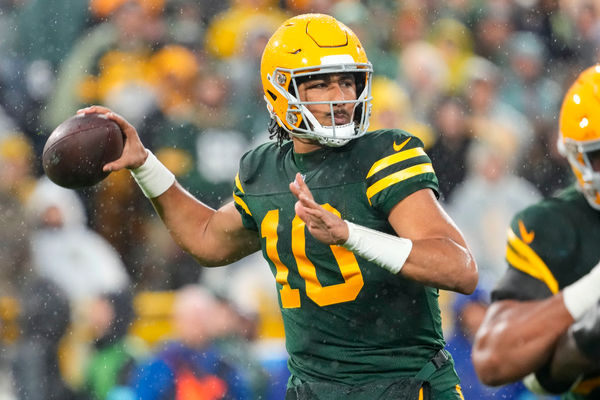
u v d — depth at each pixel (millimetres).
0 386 21281
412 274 10195
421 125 27719
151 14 27484
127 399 19391
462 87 29469
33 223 23688
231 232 12148
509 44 32656
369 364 11180
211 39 27984
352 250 10125
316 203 10578
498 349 9180
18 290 22500
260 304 22656
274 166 11508
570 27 34094
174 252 24469
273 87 11312
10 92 27406
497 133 28250
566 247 9695
